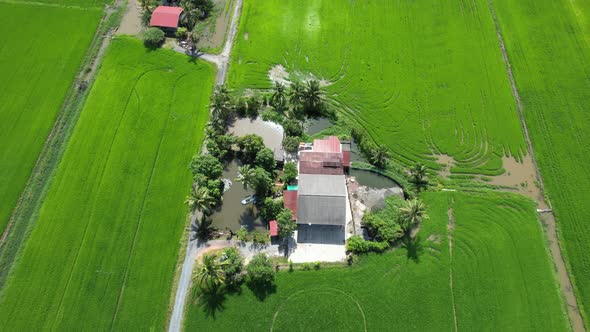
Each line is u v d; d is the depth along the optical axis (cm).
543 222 6209
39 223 6016
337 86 7688
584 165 6669
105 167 6600
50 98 7438
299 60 8050
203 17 8675
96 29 8512
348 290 5584
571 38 8262
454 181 6569
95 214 6119
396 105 7419
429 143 6994
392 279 5669
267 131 7056
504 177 6612
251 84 7694
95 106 7312
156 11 8400
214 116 7075
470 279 5675
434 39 8344
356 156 6838
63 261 5712
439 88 7650
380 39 8338
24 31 8400
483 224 6131
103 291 5503
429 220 6122
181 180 6500
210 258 5228
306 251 5891
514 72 7844
